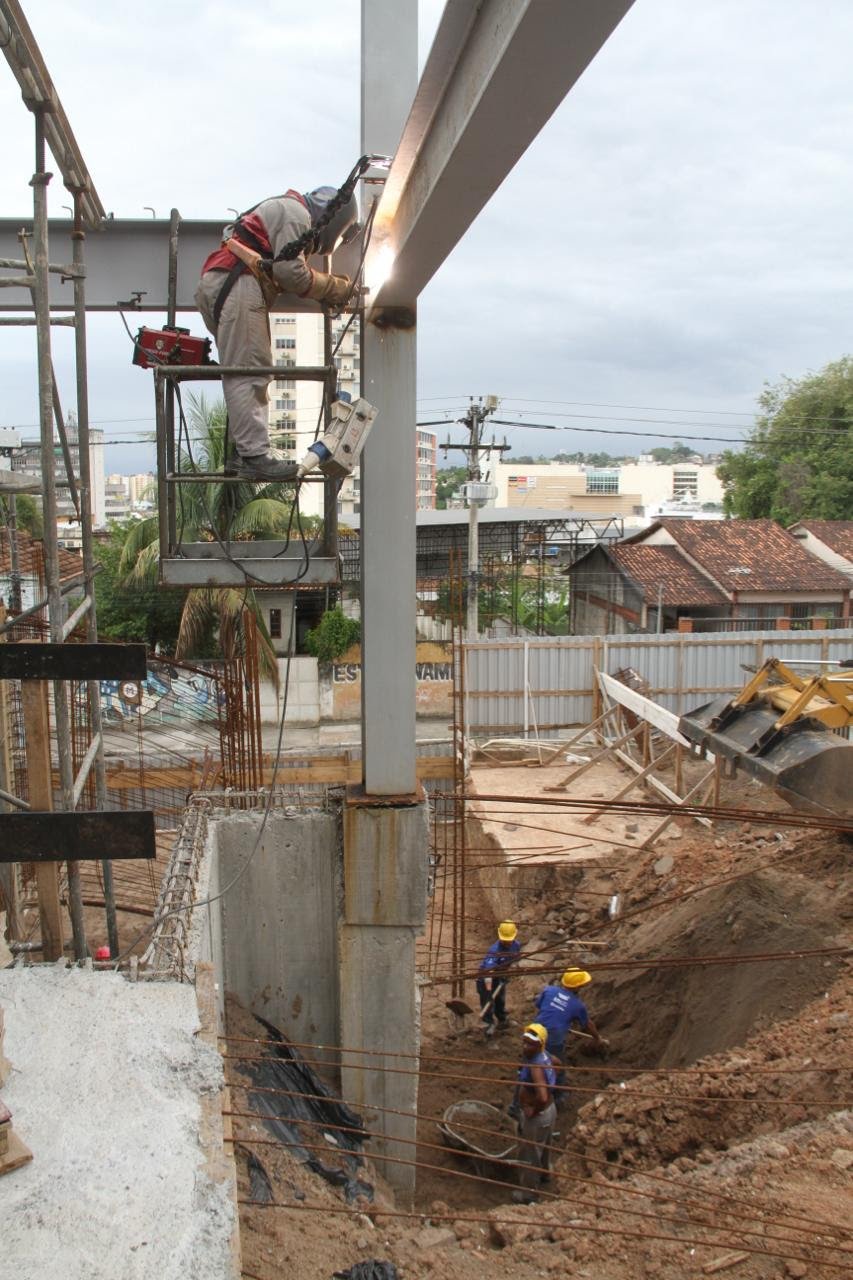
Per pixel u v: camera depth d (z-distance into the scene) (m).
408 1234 4.96
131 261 7.12
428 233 4.81
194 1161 3.01
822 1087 5.76
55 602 5.06
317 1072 8.00
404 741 7.59
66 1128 3.15
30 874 6.82
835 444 39.28
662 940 9.49
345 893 7.60
